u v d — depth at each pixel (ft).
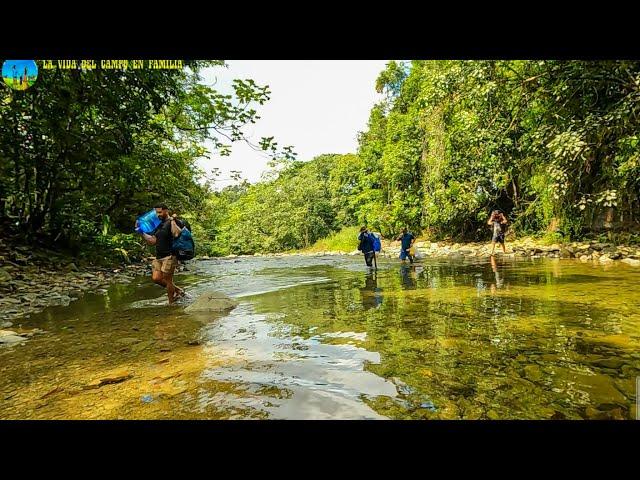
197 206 69.36
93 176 41.27
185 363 10.75
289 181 160.15
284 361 10.44
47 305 22.03
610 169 39.73
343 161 147.13
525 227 62.03
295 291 24.99
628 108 32.22
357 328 13.84
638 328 12.03
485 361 9.66
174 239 21.89
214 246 162.50
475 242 73.87
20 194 42.16
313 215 148.05
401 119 102.68
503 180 55.57
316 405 7.62
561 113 39.50
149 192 52.60
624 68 33.45
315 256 85.71
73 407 8.11
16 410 8.10
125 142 40.29
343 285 26.94
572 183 39.88
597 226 46.01
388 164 98.37
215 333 14.19
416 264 42.55
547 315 14.19
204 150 58.49
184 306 20.68
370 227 111.55
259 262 65.72
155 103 38.60
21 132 36.42
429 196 80.64
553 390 7.79
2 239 40.73
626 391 7.63
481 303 17.10
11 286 26.89
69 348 12.84
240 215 170.50
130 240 54.13
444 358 10.02
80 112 36.06
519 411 7.02
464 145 50.96
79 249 47.47
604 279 22.52
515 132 45.93
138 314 18.74
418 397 7.76
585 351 10.09
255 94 39.34
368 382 8.65
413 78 100.68
